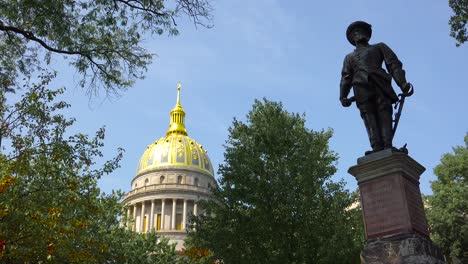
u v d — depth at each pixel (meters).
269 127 29.12
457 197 43.88
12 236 20.53
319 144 30.42
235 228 27.33
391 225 9.74
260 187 26.98
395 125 11.11
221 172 28.94
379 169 10.30
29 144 21.80
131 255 44.38
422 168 10.73
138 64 19.52
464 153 47.41
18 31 17.66
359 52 11.82
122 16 17.88
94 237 33.22
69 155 22.30
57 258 23.42
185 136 134.75
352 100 11.95
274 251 26.11
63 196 22.36
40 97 22.00
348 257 25.77
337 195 28.64
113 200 32.31
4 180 20.08
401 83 11.09
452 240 43.72
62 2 16.92
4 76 19.75
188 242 34.50
